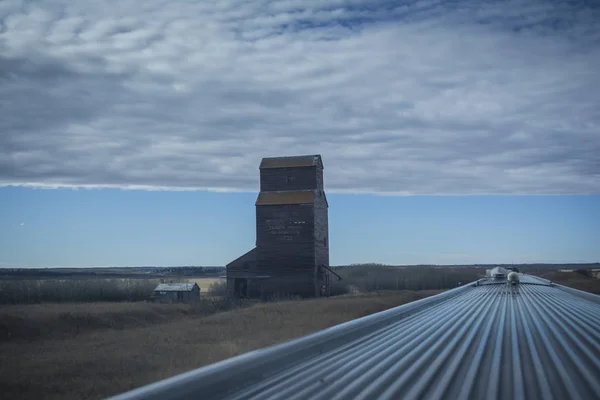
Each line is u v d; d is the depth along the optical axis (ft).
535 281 184.14
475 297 105.29
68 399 51.88
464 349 35.70
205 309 164.66
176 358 72.95
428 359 31.86
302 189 213.87
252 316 132.16
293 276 206.90
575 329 47.06
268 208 210.79
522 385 24.71
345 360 32.04
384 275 272.10
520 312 66.64
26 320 107.04
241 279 213.05
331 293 233.14
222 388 24.00
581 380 25.75
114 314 129.59
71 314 120.37
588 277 317.22
